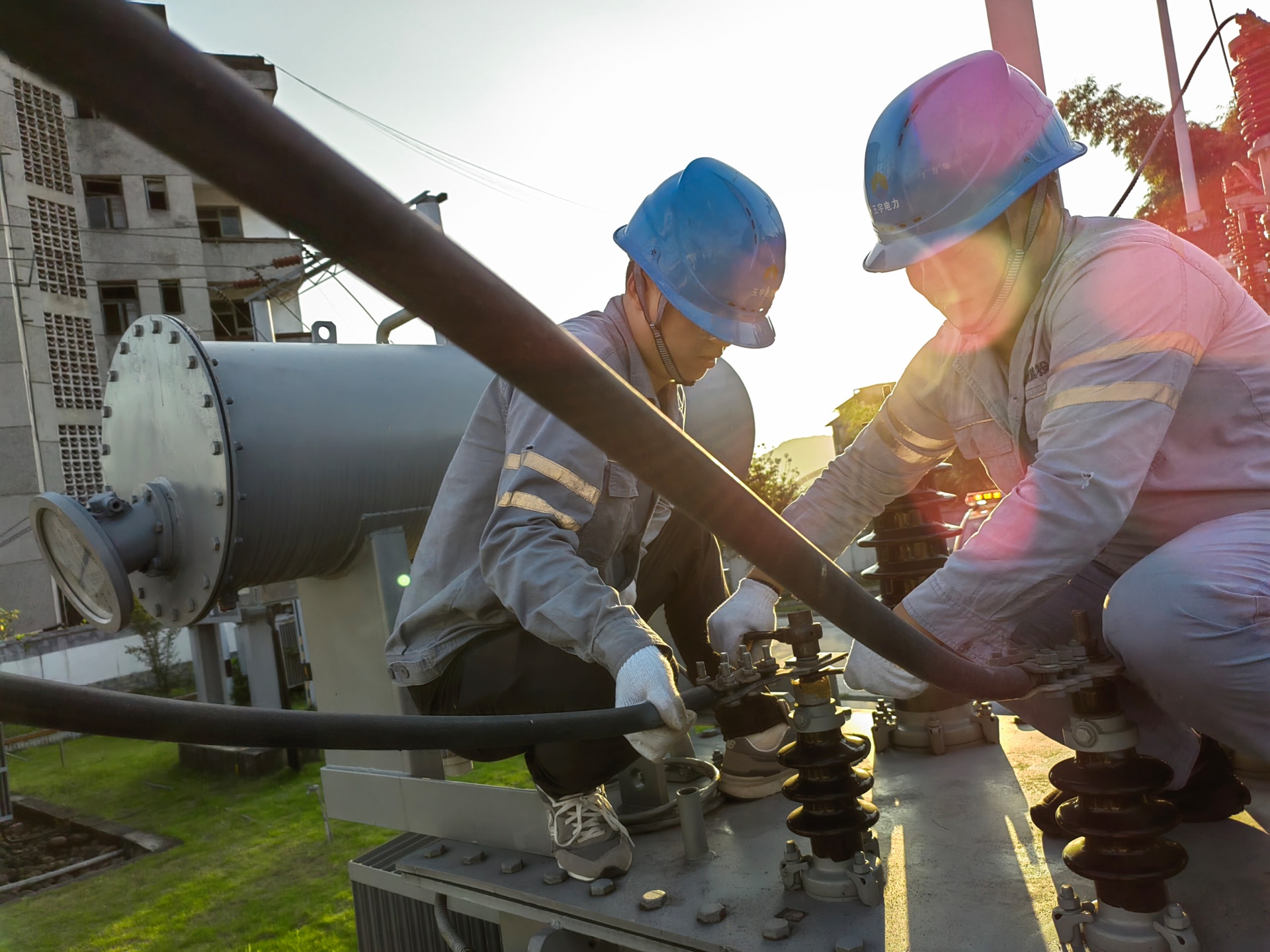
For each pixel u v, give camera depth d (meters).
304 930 5.47
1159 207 10.80
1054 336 1.17
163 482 2.60
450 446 2.71
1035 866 1.26
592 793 1.49
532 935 1.58
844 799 1.22
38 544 2.81
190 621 2.58
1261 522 1.11
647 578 1.85
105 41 0.29
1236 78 4.13
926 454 1.58
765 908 1.25
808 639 1.24
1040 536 1.07
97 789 10.77
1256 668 1.02
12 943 6.06
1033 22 2.52
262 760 10.24
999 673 0.99
